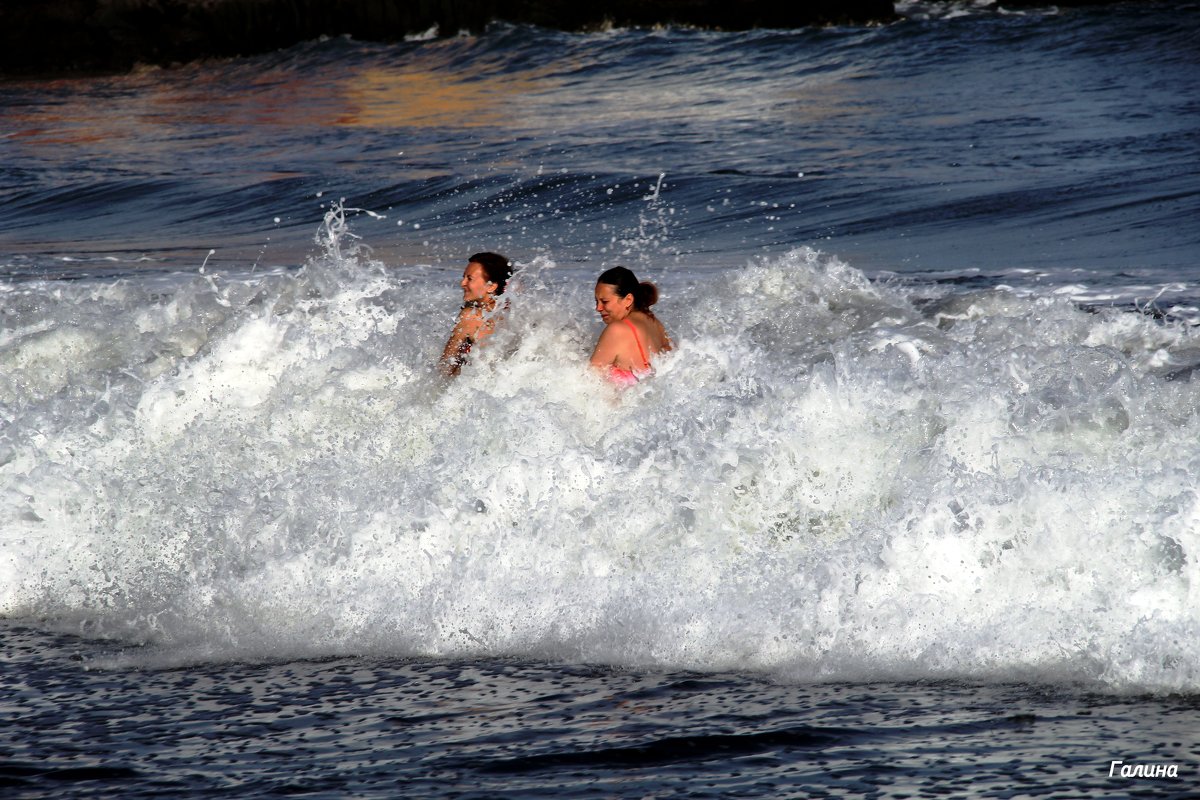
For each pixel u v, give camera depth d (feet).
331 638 58.03
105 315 97.81
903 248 151.33
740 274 101.35
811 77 399.03
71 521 69.15
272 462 71.15
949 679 48.83
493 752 44.88
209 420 75.05
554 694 50.11
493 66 491.31
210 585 63.31
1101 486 52.54
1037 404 59.72
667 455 62.08
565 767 43.32
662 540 59.72
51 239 200.44
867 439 60.13
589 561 59.77
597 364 74.23
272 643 57.98
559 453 63.26
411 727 47.70
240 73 538.47
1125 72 356.38
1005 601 51.80
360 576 61.67
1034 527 52.37
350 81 492.13
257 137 349.61
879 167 224.33
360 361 78.48
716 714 47.06
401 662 54.90
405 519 62.64
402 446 71.05
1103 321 83.82
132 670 55.67
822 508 59.31
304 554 63.00
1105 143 233.96
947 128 273.95
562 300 87.15
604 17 547.90
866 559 54.34
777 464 60.49
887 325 88.33
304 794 42.32
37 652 58.44
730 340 75.77
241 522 65.51
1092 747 42.29
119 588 64.59
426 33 570.46
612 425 69.67
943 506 53.78
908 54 418.10
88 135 376.68
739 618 54.13
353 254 98.84
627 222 188.03
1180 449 55.62
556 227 187.42
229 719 49.49
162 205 235.61
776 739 44.57
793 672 50.65
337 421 73.72
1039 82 349.20
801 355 82.74
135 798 42.70
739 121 310.45
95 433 75.46
